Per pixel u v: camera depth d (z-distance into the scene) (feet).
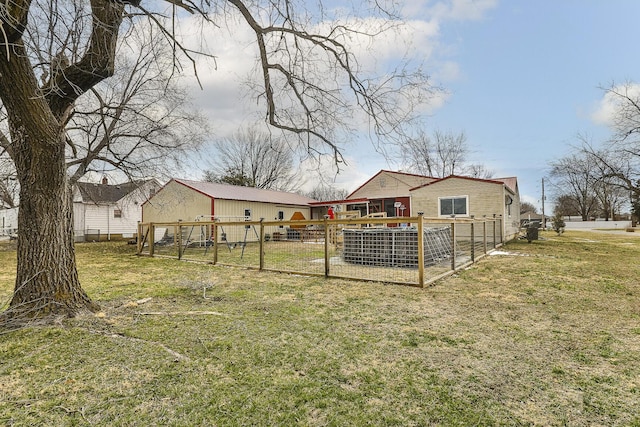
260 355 9.04
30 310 11.44
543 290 16.67
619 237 58.90
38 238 11.80
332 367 8.34
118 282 19.83
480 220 28.84
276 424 6.08
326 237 21.04
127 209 66.18
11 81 9.56
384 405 6.68
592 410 6.52
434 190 45.47
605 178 69.72
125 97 35.27
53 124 10.85
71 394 7.11
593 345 9.70
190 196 53.57
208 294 16.31
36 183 11.60
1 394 7.11
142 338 10.25
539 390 7.25
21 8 8.64
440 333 10.75
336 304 14.37
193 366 8.37
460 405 6.67
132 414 6.39
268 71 16.92
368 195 67.31
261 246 24.22
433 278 19.44
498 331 10.92
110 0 11.18
